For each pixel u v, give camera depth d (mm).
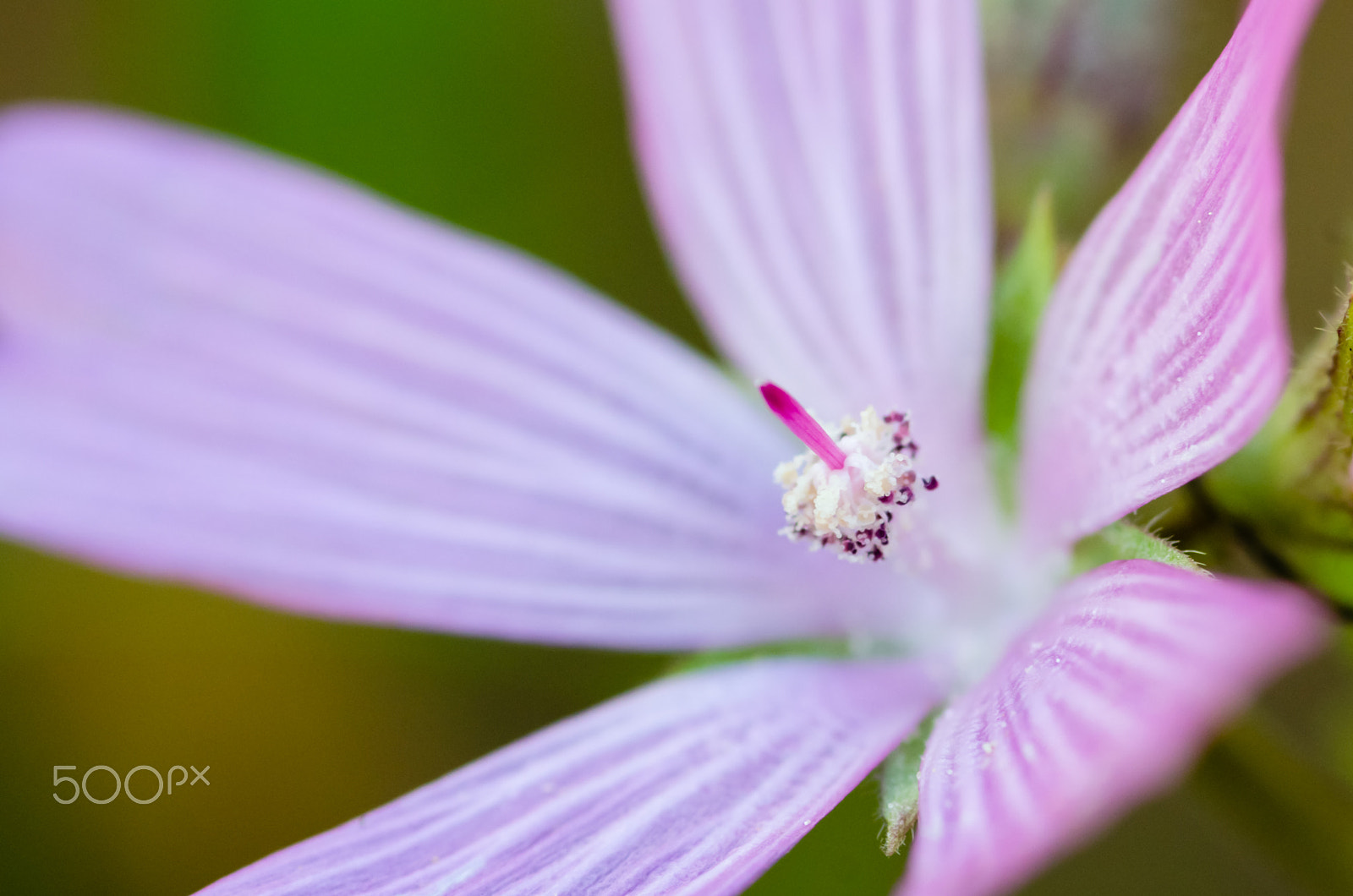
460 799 99
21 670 120
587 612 106
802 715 103
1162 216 96
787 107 106
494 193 122
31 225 103
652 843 98
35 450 102
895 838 97
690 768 101
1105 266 99
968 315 105
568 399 107
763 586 107
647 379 108
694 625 106
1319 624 80
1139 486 97
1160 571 93
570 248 122
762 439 108
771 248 107
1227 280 92
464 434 106
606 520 107
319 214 105
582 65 122
